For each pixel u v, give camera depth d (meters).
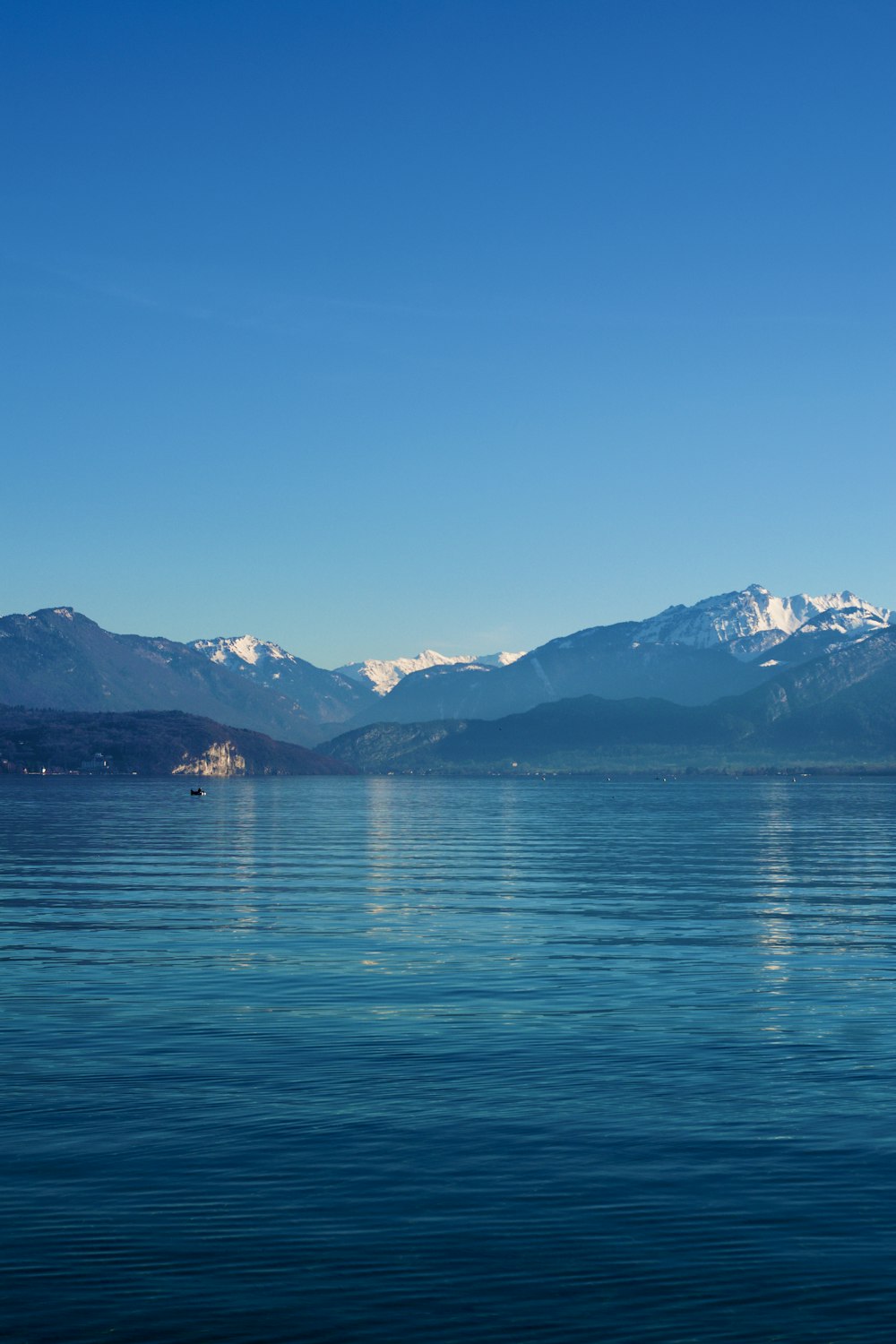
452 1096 26.77
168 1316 16.72
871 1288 17.48
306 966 44.50
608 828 162.38
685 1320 16.64
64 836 132.62
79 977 41.97
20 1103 26.12
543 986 40.38
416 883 79.44
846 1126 24.64
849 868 92.75
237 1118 25.08
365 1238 19.08
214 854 106.38
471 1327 16.47
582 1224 19.62
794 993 39.34
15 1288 17.42
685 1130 24.39
